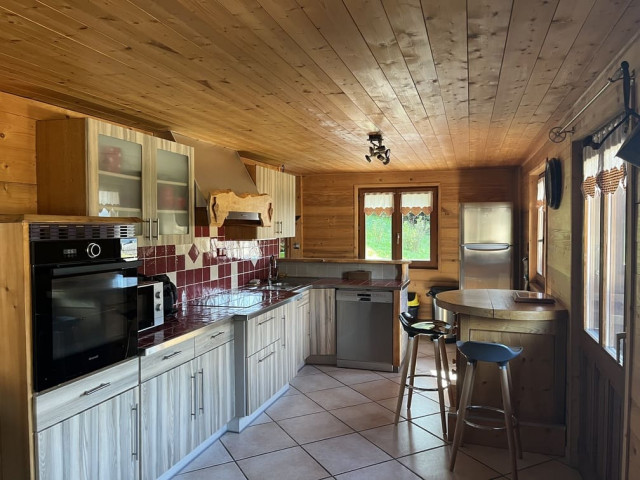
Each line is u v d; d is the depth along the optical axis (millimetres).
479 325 3234
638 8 1643
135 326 2473
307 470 2902
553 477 2836
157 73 2340
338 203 7250
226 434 3410
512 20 1750
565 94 2779
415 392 4223
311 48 2031
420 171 6863
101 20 1727
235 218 3930
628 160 1687
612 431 2400
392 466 2945
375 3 1610
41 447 1958
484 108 3129
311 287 5016
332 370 4891
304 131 3838
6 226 1935
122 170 2752
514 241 6391
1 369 1951
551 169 3504
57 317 2029
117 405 2354
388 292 4809
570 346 2998
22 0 1558
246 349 3432
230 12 1673
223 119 3375
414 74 2393
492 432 3205
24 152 2535
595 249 2805
